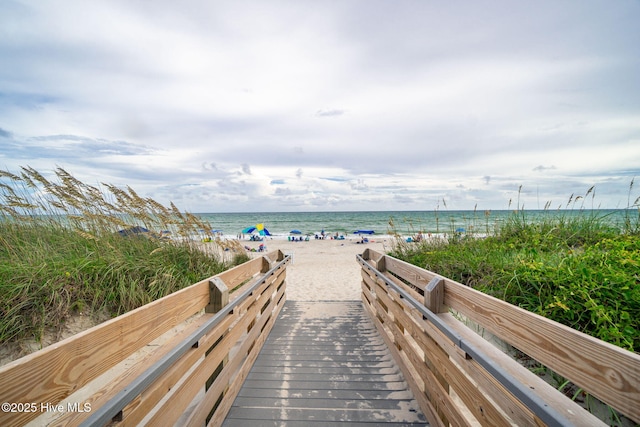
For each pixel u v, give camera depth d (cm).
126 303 372
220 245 570
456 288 209
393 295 329
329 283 803
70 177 467
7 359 293
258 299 379
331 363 336
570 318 255
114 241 470
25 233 462
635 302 231
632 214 496
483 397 149
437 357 212
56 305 330
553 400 117
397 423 234
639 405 85
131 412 128
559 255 372
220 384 231
